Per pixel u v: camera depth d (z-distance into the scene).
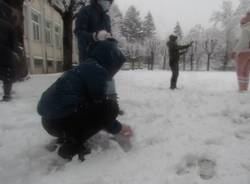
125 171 3.04
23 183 3.01
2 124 4.24
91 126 3.29
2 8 5.38
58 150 3.32
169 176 2.88
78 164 3.22
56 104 3.14
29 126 4.23
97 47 3.34
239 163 3.06
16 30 5.61
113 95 3.87
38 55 24.33
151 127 4.06
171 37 8.58
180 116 4.51
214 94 6.29
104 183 2.85
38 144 3.65
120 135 3.53
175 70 8.55
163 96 6.18
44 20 25.73
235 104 5.01
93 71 3.19
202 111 4.70
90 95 3.22
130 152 3.43
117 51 3.41
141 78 13.47
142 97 6.07
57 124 3.23
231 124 4.10
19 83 8.34
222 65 51.53
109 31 4.59
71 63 18.03
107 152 3.43
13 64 5.62
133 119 4.42
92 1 4.43
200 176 2.92
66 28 17.84
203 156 3.23
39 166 3.27
